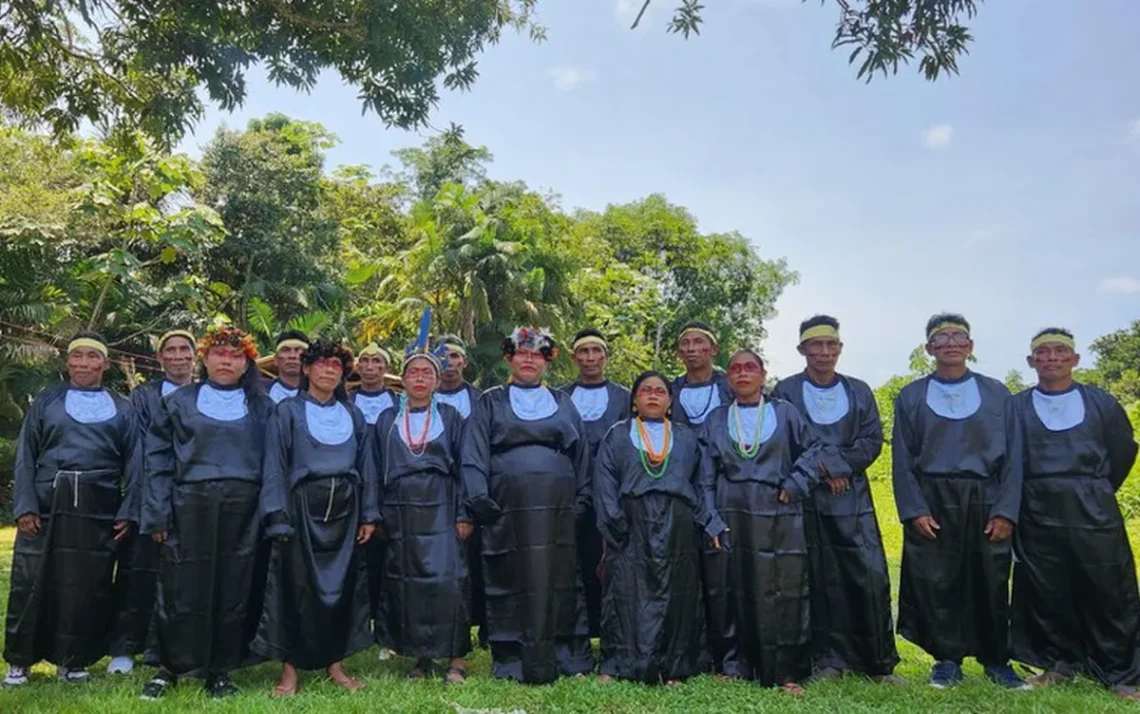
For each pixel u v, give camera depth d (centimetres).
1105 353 6094
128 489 607
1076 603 590
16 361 1962
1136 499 1434
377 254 3431
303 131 3003
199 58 938
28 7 930
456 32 946
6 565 1233
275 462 570
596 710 518
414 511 600
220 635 555
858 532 607
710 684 568
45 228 1978
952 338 609
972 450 595
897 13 668
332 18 927
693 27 718
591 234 3850
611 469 611
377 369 747
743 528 589
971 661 676
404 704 517
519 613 600
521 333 643
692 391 686
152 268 2530
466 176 3447
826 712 511
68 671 595
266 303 2547
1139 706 529
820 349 627
